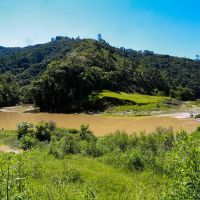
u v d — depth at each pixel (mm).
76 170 19297
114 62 152875
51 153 27812
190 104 116438
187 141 7289
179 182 6988
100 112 97625
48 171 18625
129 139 33281
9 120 80062
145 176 20562
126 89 131375
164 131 37375
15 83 163625
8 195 6672
